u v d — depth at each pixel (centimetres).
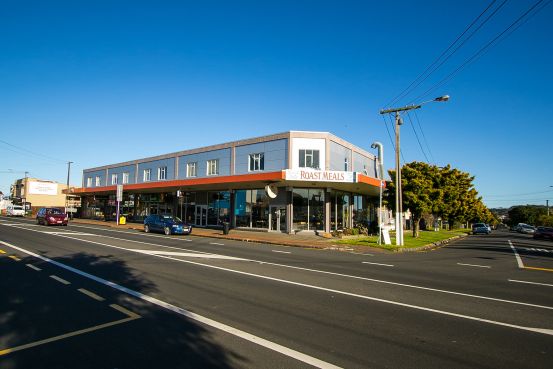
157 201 4353
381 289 916
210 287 875
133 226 3612
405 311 709
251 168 3164
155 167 4384
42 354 474
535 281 1121
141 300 740
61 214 3538
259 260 1406
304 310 695
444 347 521
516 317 688
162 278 973
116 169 5188
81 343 511
